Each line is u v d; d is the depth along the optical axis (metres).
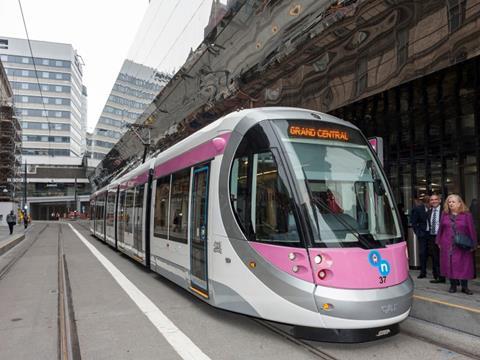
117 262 13.48
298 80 11.84
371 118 12.40
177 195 8.25
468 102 9.77
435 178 10.51
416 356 4.92
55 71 108.31
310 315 4.95
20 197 67.56
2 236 24.39
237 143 6.18
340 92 10.05
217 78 16.75
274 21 12.38
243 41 14.34
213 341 5.52
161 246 9.06
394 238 5.59
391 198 5.96
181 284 7.75
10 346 5.48
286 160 5.49
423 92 10.86
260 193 5.66
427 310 6.29
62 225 47.38
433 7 7.34
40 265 13.00
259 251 5.51
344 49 9.87
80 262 13.52
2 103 50.47
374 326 4.86
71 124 109.12
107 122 57.22
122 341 5.58
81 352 5.21
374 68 8.92
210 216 6.50
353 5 8.88
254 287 5.53
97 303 7.71
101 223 20.94
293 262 5.14
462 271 6.79
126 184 14.20
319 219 5.23
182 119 21.77
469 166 9.70
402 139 11.47
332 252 5.02
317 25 10.10
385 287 5.07
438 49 7.26
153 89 31.91
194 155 7.57
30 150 103.94
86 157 91.62
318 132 5.92
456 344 5.30
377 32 8.77
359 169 5.89
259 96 14.29
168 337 5.71
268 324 6.19
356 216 5.49
